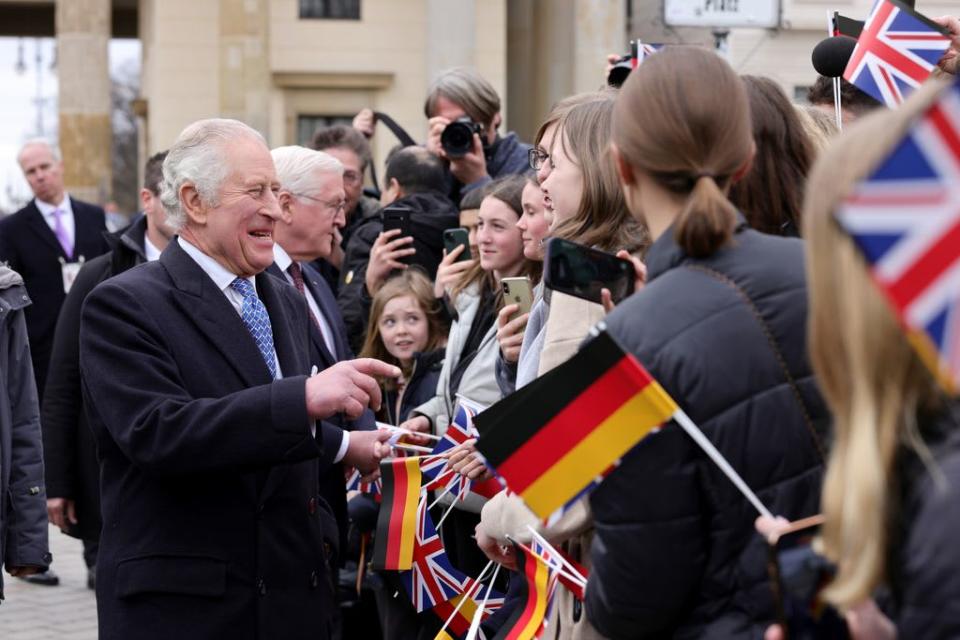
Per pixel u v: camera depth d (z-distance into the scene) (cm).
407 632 486
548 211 395
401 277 560
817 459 247
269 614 379
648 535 244
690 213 251
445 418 498
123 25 3378
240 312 397
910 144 167
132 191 5278
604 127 358
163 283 385
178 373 376
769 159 317
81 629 743
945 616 179
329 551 430
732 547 245
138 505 377
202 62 2567
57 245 934
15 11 3259
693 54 263
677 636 253
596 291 300
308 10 2602
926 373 190
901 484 191
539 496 249
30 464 486
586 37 2238
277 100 2605
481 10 2534
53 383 634
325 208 533
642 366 247
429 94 710
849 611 212
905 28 411
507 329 416
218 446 360
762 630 243
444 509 457
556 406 248
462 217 557
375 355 564
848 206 169
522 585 393
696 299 250
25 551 484
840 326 194
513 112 2622
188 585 371
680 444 244
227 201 388
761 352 246
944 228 165
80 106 2572
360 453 427
